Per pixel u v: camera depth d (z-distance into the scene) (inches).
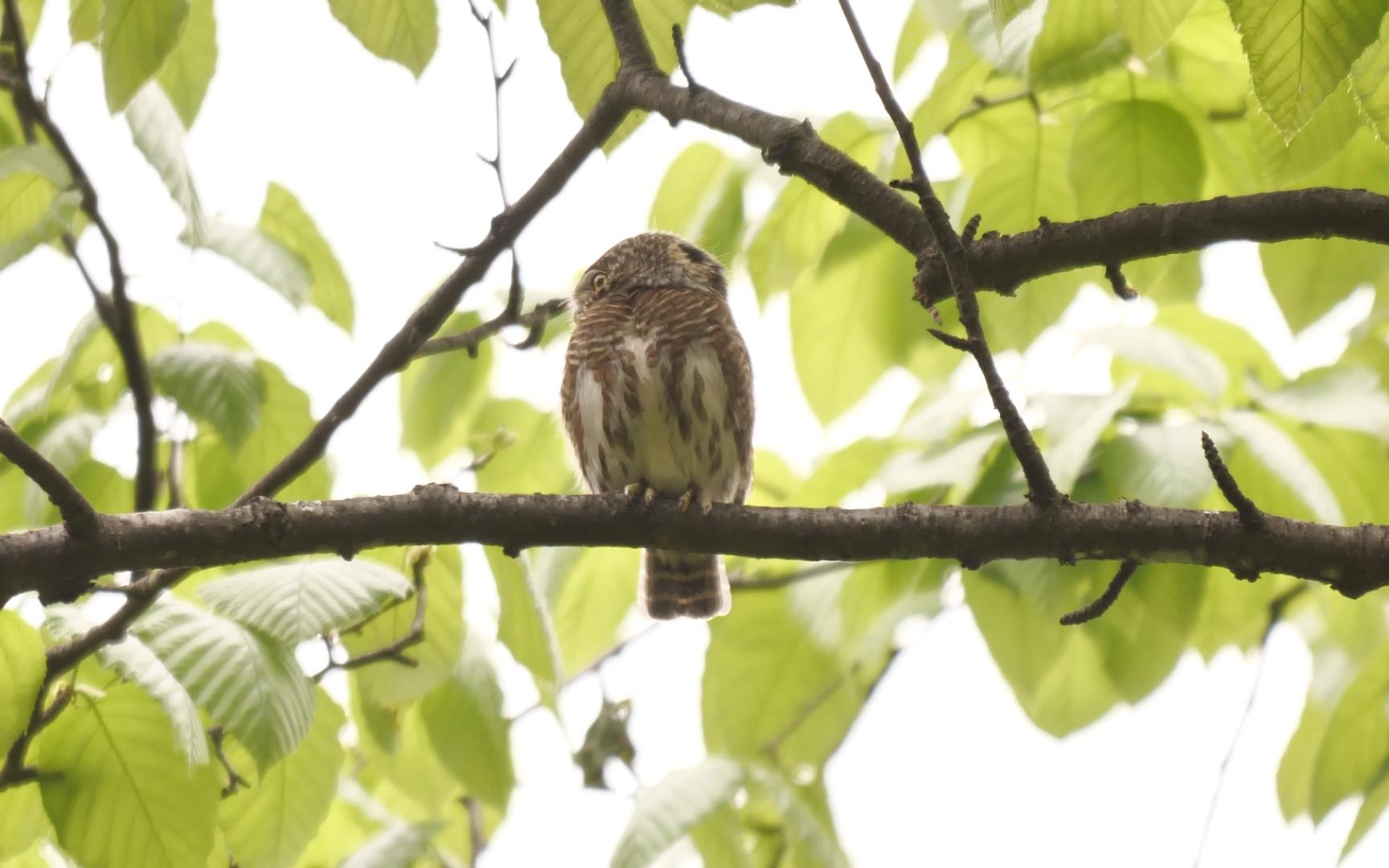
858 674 474.0
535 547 314.5
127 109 336.5
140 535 281.3
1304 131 315.6
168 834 310.2
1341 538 274.2
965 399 406.6
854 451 418.0
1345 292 395.2
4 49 365.4
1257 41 232.7
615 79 341.7
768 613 455.2
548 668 356.2
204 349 378.0
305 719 303.1
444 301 339.6
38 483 271.3
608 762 410.3
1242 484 373.7
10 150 344.8
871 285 458.6
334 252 433.7
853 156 440.8
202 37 369.7
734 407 442.6
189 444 414.0
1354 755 416.8
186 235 343.3
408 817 490.3
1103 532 282.4
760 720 451.8
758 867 455.2
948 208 430.6
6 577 274.7
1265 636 447.5
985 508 293.3
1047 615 374.3
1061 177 396.2
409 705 379.2
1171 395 393.4
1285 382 391.5
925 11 413.1
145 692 304.2
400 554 357.1
